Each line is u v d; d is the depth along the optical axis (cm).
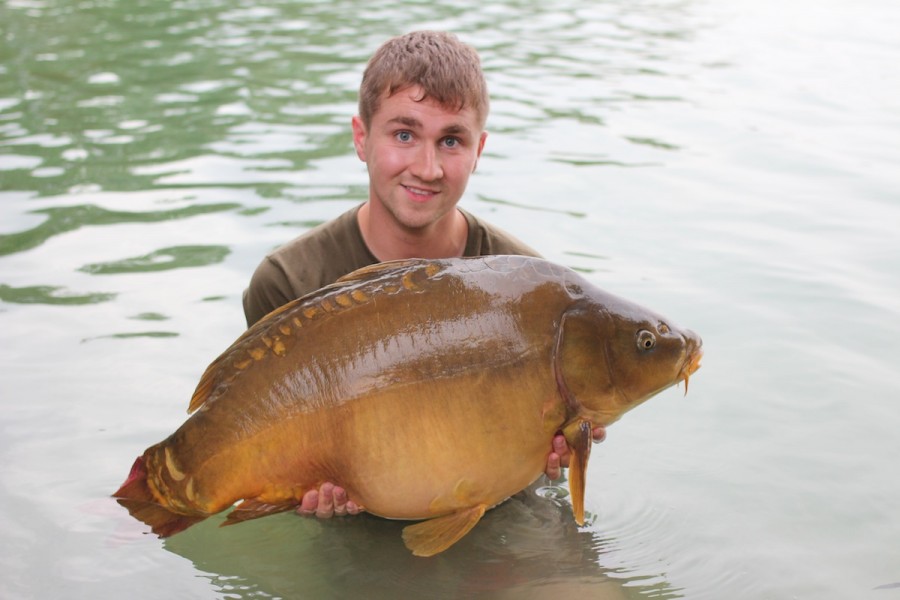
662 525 342
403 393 287
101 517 338
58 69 932
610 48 1092
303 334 292
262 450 289
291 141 723
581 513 297
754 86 938
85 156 686
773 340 464
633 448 388
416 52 346
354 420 288
